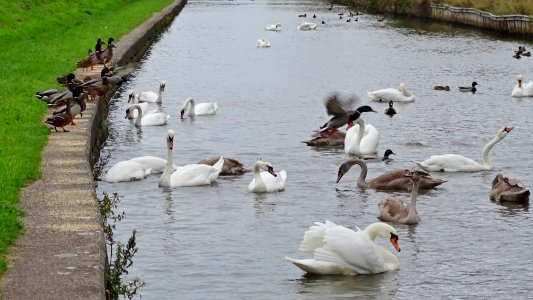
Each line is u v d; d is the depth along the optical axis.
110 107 34.09
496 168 24.53
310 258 17.05
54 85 32.31
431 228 19.11
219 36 60.28
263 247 17.75
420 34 61.31
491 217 19.91
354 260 16.12
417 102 35.41
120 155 26.28
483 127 30.22
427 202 21.14
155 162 23.84
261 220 19.59
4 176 18.42
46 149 22.14
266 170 22.58
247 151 26.62
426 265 16.78
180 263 16.73
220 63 46.59
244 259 17.03
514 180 21.41
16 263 13.57
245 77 41.72
